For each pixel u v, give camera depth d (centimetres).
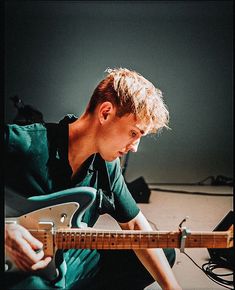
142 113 115
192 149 184
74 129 118
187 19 139
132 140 119
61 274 114
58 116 145
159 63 144
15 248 110
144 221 128
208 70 150
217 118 169
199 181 195
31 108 145
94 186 123
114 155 120
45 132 118
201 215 175
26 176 115
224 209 182
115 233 110
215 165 188
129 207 125
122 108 115
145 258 118
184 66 146
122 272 121
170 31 140
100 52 140
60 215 112
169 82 152
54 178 117
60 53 141
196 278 128
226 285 124
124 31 138
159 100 119
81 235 111
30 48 141
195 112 165
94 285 119
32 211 112
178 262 140
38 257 111
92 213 122
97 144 118
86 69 141
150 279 122
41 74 143
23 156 115
